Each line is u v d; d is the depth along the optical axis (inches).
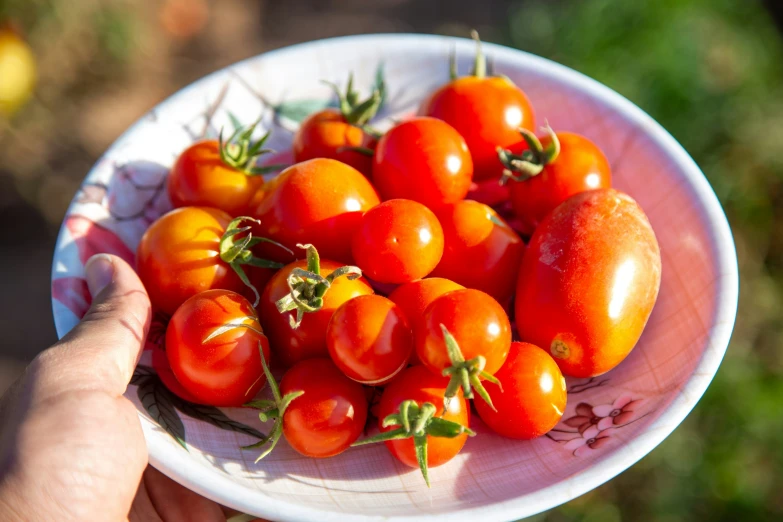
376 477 11.2
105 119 26.8
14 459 10.4
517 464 11.2
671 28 24.5
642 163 13.3
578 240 11.4
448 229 12.1
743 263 22.2
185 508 13.0
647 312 11.5
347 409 10.8
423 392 10.6
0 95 23.2
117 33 26.5
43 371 10.8
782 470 19.3
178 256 11.7
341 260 12.3
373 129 13.5
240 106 14.4
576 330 11.1
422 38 15.0
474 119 13.2
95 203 12.8
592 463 10.6
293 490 10.8
